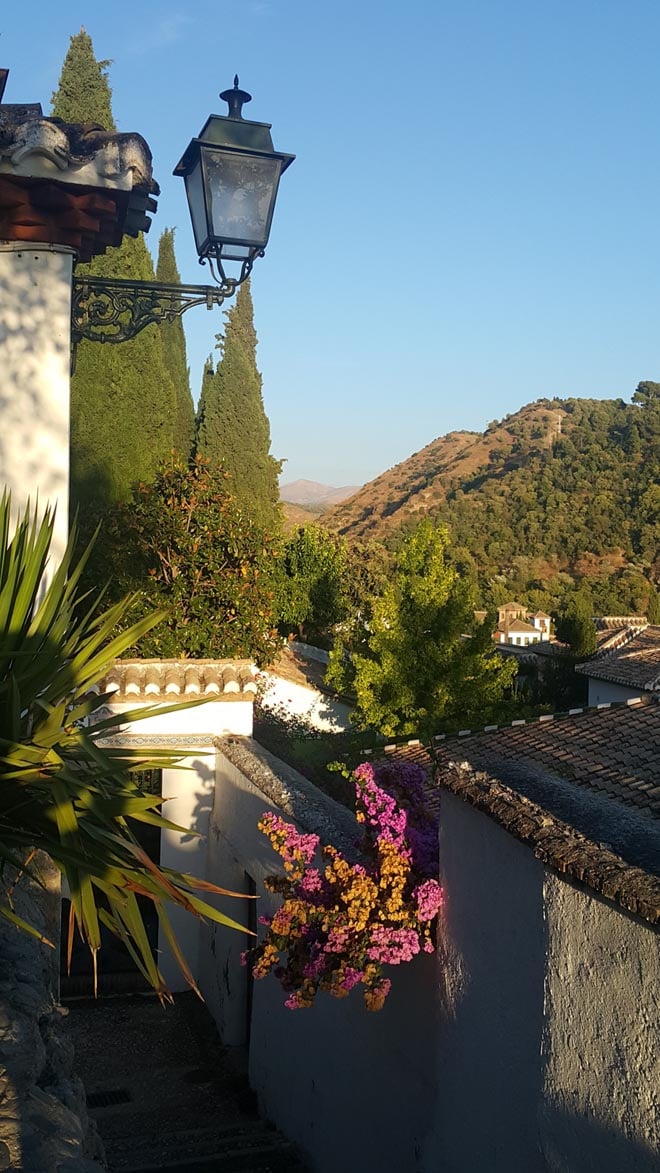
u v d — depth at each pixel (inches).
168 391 1016.9
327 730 751.7
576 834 150.6
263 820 215.2
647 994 126.1
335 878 205.2
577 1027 143.6
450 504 3971.5
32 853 154.3
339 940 197.5
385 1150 232.1
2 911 132.0
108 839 138.6
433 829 220.1
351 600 1273.4
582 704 1307.8
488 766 203.3
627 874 131.7
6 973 165.6
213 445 1325.0
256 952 209.5
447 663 729.0
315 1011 286.7
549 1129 151.1
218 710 440.8
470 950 185.9
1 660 153.3
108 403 966.4
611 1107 133.7
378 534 4311.0
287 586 1111.6
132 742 434.6
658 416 4082.2
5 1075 128.8
